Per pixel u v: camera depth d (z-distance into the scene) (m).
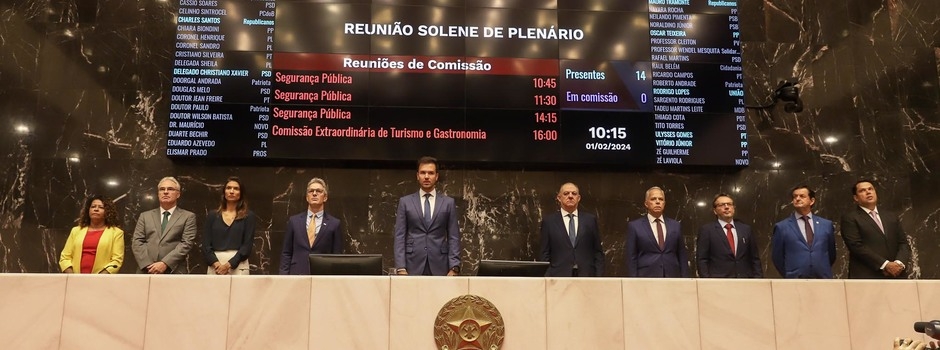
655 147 8.12
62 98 7.99
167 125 7.91
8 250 7.61
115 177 7.84
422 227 6.39
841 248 8.12
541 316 5.08
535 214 8.09
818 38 8.70
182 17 8.05
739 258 6.82
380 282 5.07
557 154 8.03
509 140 8.04
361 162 8.02
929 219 8.24
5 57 8.02
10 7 8.16
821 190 8.30
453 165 8.12
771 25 8.70
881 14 8.76
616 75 8.28
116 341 4.89
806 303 5.24
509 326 5.04
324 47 8.11
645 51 8.37
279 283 5.03
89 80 8.05
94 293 4.94
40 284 4.93
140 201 7.81
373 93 8.05
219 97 7.90
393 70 8.12
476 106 8.09
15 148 7.83
